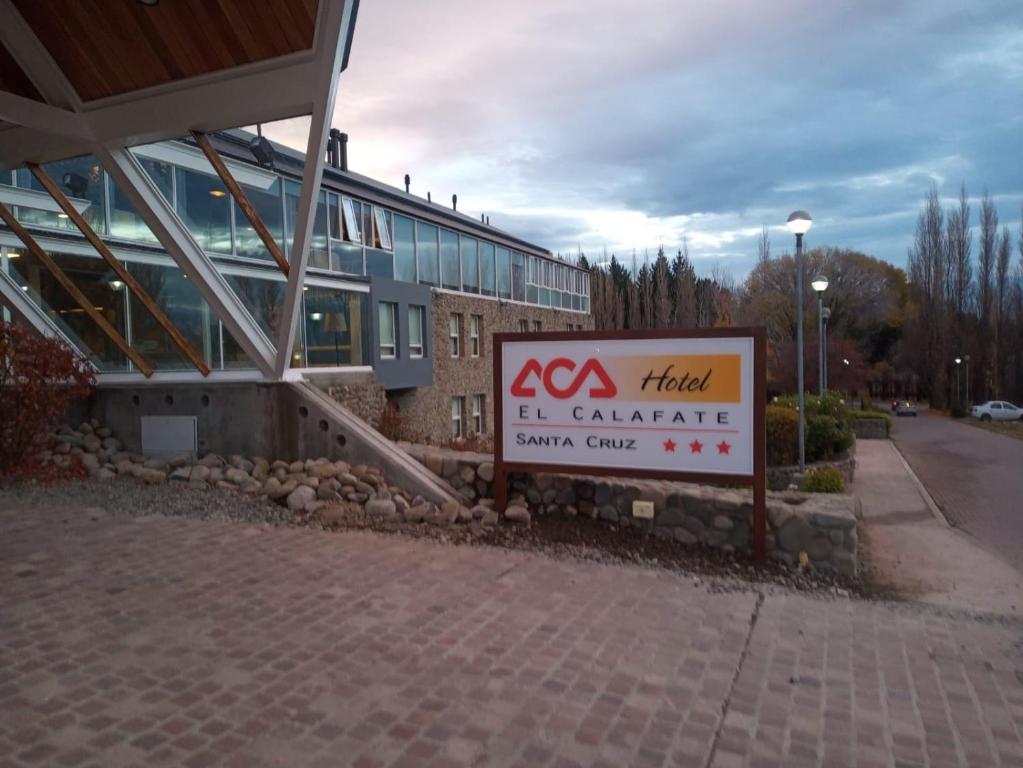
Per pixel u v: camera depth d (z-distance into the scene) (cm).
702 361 648
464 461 803
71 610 471
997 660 447
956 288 6153
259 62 812
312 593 519
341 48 791
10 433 848
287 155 890
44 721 331
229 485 851
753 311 5806
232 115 852
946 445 2855
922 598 598
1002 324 5972
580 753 320
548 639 448
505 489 734
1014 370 5869
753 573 611
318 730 331
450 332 2608
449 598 517
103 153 911
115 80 862
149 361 1088
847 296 6438
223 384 969
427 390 2377
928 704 381
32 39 830
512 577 570
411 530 702
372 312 2042
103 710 343
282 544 644
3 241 1088
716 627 481
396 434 1599
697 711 363
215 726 332
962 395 6053
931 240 6212
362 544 652
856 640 472
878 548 835
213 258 993
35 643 419
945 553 805
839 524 620
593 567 604
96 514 728
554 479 747
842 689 396
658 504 689
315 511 750
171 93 850
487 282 2948
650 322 5728
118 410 1036
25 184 1079
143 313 1091
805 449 1580
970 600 598
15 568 555
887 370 6644
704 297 6047
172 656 406
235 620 463
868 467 1900
